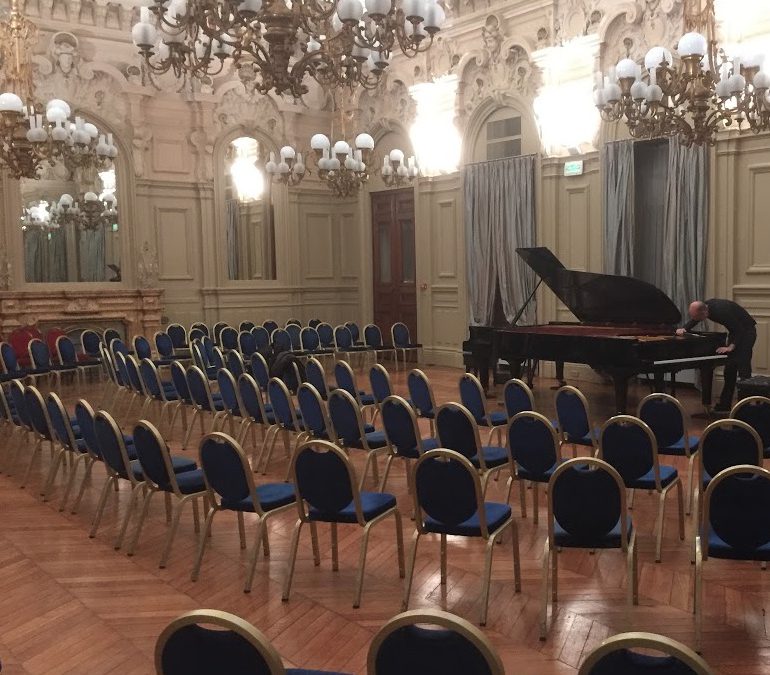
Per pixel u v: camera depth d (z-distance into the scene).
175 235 12.80
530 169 10.92
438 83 12.13
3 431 8.02
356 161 8.80
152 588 3.93
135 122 12.22
